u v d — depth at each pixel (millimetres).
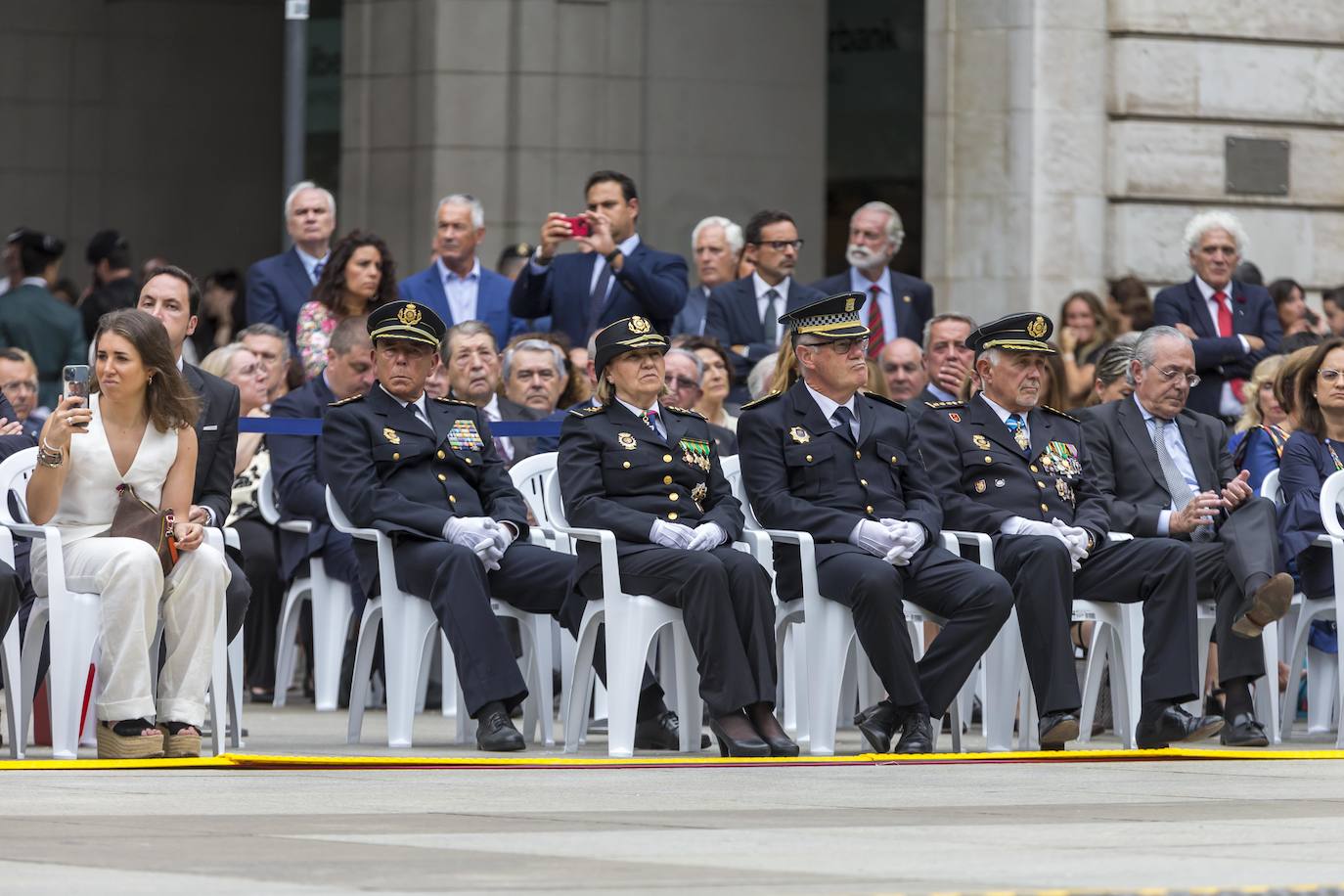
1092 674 28266
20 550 25250
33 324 42188
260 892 13453
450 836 16578
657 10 49000
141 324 24500
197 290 26547
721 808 19047
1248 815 18781
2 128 58875
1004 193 45719
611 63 48844
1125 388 32594
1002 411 28500
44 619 24406
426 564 26328
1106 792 20828
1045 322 28500
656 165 49125
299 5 42250
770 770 23203
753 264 37469
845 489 26812
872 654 25688
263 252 60219
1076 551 27219
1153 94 46031
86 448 24359
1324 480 29516
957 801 19859
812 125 50125
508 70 48375
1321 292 47031
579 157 48719
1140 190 46031
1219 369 38188
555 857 15359
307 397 33438
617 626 25625
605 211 36531
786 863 15164
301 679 39844
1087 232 45781
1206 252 38594
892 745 27656
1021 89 45562
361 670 27469
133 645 23594
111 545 23781
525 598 26938
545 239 36031
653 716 26875
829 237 50406
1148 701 26984
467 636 25984
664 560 25438
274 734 28922
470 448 27547
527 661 28344
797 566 26672
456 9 48312
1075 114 45688
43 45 59094
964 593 26000
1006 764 24422
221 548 25000
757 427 27109
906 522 26531
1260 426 32031
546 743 27672
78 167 59281
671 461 26609
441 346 33031
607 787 20953
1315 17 46812
